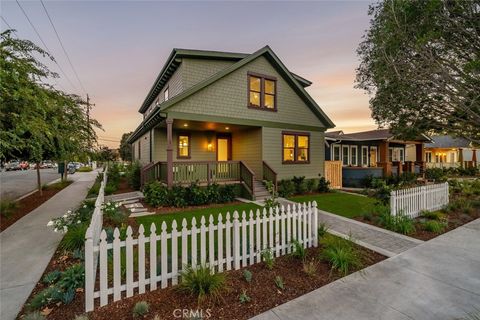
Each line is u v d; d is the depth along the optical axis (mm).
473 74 3721
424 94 5312
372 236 5352
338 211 7902
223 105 10367
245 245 3775
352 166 16641
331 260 3779
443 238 5254
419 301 2932
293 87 12656
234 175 10602
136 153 20062
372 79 9258
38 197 10508
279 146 12188
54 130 6453
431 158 28797
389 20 5688
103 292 2738
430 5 4414
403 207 6535
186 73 10750
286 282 3334
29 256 4176
